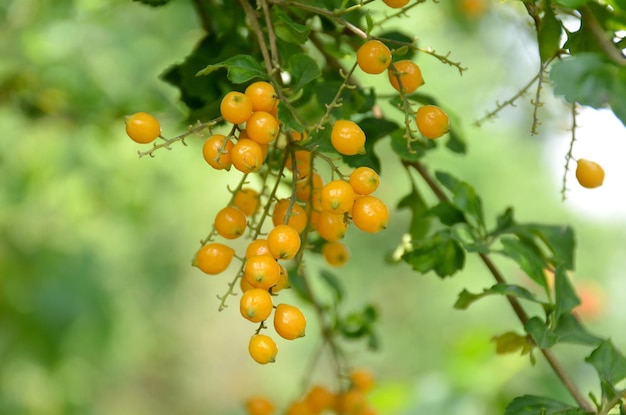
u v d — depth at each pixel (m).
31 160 1.24
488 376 0.91
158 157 1.36
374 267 2.22
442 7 0.96
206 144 0.53
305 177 0.56
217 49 0.61
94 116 0.97
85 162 1.24
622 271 2.14
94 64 1.09
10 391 1.29
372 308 0.70
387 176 1.87
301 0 0.57
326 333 0.70
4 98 0.95
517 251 0.59
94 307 1.22
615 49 0.53
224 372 2.89
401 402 0.93
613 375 0.57
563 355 1.55
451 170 2.00
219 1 0.63
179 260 1.87
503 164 2.05
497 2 0.74
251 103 0.52
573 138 0.56
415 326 2.25
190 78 0.61
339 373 0.69
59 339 1.18
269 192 0.64
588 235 2.17
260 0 0.55
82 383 1.49
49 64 0.97
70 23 1.05
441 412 0.90
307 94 0.59
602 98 0.50
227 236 0.55
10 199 1.22
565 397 0.94
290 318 0.53
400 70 0.55
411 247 0.63
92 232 1.41
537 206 2.10
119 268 1.65
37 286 1.18
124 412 2.53
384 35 0.61
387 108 1.18
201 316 2.75
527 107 0.79
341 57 0.61
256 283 0.52
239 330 2.94
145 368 2.57
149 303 1.81
